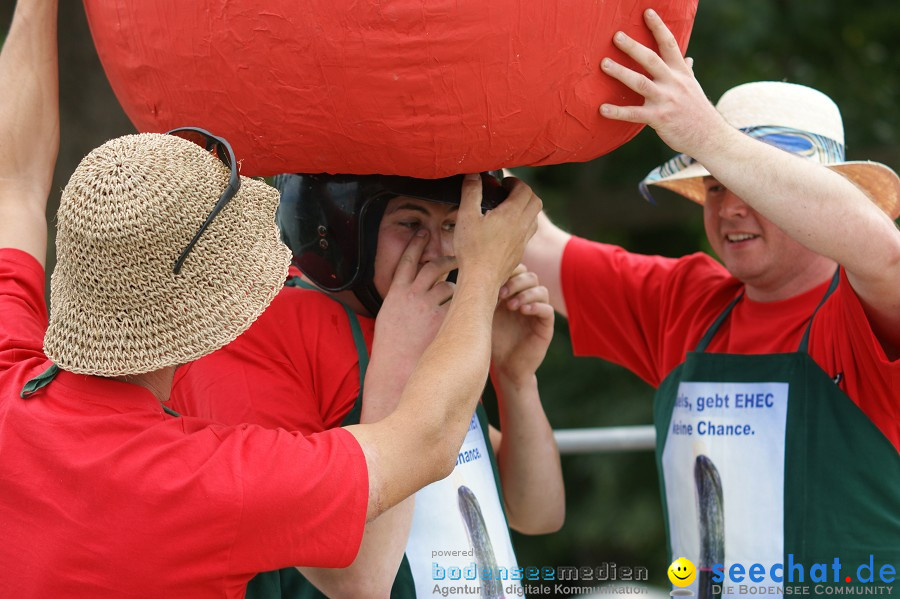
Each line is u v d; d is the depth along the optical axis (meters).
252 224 4.11
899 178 6.73
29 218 5.39
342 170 4.62
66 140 9.88
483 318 4.83
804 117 6.63
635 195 18.45
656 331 7.35
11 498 4.07
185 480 3.99
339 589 4.96
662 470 6.91
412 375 4.61
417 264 5.35
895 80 18.55
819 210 5.20
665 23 4.68
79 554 3.97
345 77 4.18
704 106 4.91
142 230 3.82
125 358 3.92
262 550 4.08
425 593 5.32
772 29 17.70
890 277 5.40
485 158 4.50
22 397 4.21
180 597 4.04
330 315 5.33
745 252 6.46
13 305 4.96
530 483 6.50
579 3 4.26
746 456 6.31
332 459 4.18
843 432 6.04
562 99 4.43
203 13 4.27
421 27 4.10
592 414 17.36
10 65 5.52
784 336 6.45
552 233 7.78
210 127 4.52
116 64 4.77
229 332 3.98
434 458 4.46
